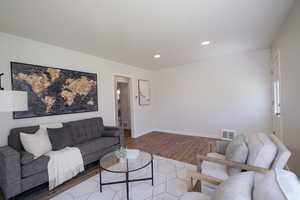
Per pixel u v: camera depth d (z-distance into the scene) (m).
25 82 2.36
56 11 1.70
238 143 1.67
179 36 2.50
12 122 2.22
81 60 3.22
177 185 2.03
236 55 3.78
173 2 1.60
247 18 1.97
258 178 0.92
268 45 3.11
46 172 1.93
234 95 3.87
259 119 3.56
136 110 4.73
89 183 2.12
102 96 3.66
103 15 1.82
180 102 4.86
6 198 1.65
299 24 1.59
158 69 5.26
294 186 0.69
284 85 2.17
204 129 4.43
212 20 2.00
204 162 1.87
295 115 1.82
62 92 2.85
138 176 2.27
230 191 0.83
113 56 3.55
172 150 3.38
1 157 1.72
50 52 2.71
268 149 1.41
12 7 1.59
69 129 2.62
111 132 3.09
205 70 4.29
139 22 2.01
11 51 2.25
